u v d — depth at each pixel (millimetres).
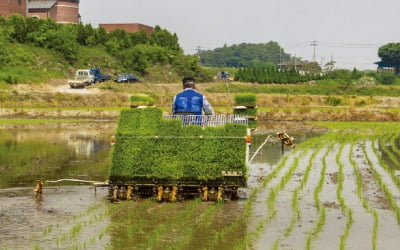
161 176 44344
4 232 34750
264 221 38094
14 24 188500
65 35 194500
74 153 74562
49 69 179000
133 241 32906
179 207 42188
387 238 34344
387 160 71938
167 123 45250
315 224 37531
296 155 75688
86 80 170375
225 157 44469
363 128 125875
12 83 157125
